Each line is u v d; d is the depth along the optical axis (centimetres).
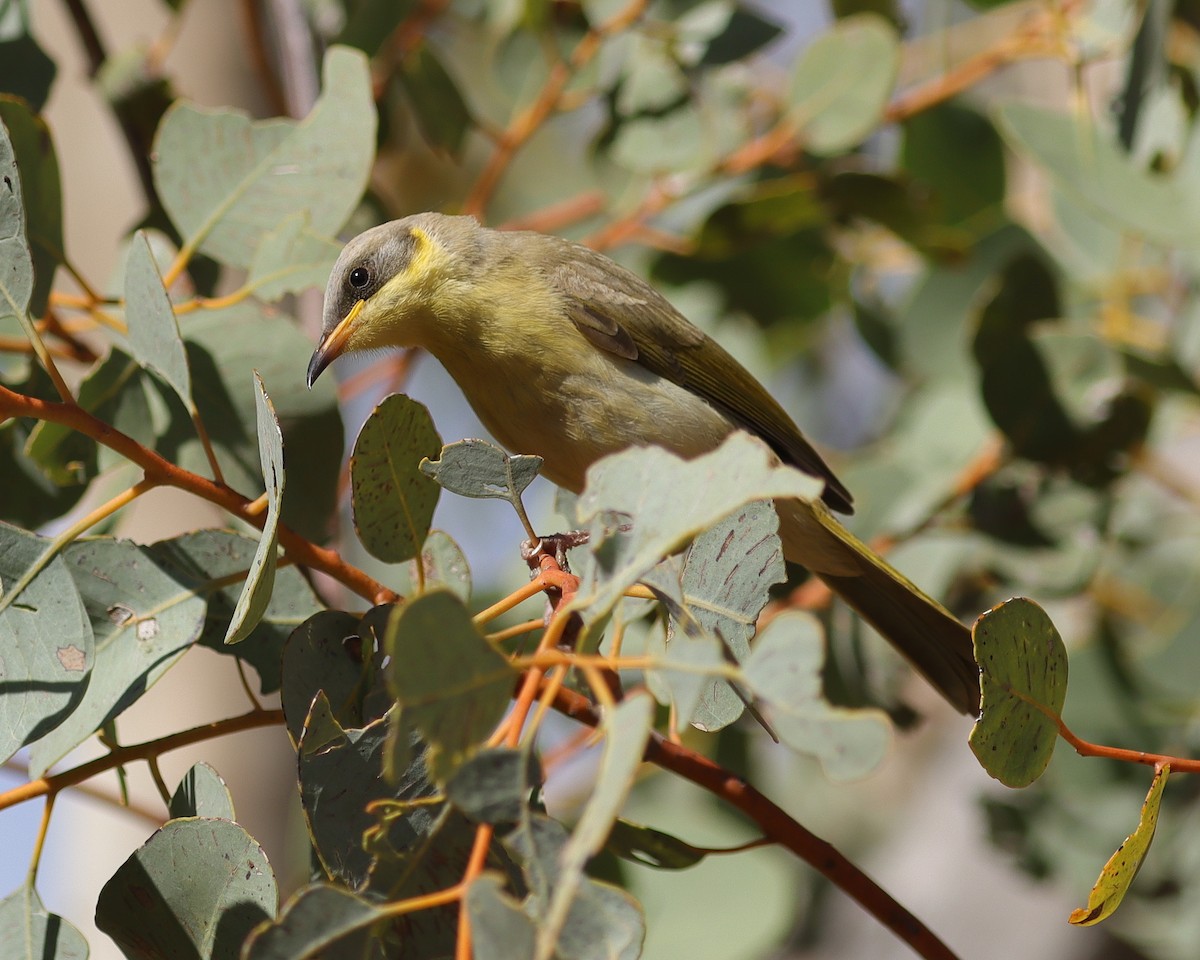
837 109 1024
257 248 723
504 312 916
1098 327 1121
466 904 385
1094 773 1054
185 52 1178
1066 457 1015
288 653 547
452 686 402
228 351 714
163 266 793
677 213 1209
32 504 716
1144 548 1150
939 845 1394
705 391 970
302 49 1053
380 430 546
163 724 1075
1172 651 1047
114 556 596
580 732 912
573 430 932
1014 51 1043
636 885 1058
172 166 731
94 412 688
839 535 896
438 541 629
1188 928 1058
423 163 1620
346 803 504
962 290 1147
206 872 519
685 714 396
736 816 1108
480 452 551
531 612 970
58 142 1180
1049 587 1050
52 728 531
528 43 1101
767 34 1037
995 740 517
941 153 1146
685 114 1041
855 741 376
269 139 738
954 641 927
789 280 1164
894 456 1133
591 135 1067
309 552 592
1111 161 939
